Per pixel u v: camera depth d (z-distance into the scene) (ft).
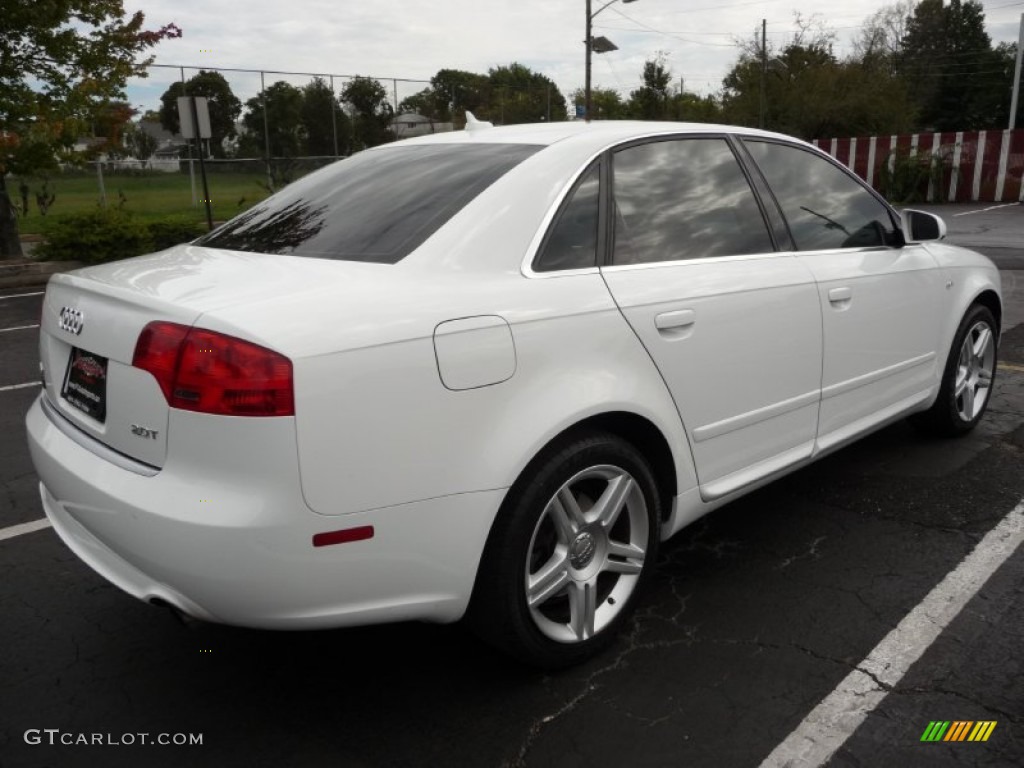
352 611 7.20
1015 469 13.87
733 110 139.64
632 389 8.62
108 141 41.65
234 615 6.97
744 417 10.10
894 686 8.45
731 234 10.37
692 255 9.78
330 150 83.82
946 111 244.63
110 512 7.25
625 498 8.85
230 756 7.68
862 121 124.77
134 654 9.27
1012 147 76.13
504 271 8.14
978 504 12.58
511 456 7.63
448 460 7.36
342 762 7.58
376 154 10.77
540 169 8.91
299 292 7.21
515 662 9.00
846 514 12.36
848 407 11.91
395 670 8.91
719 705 8.22
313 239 8.80
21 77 39.27
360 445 6.91
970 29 258.98
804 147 11.98
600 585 9.36
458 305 7.55
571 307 8.29
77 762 7.60
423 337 7.23
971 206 74.38
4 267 37.81
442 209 8.48
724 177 10.64
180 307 7.03
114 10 40.60
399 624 9.78
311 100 81.56
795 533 11.80
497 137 10.04
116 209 43.11
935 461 14.26
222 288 7.39
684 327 9.25
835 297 11.22
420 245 8.04
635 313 8.77
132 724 8.13
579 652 8.72
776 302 10.30
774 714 8.07
